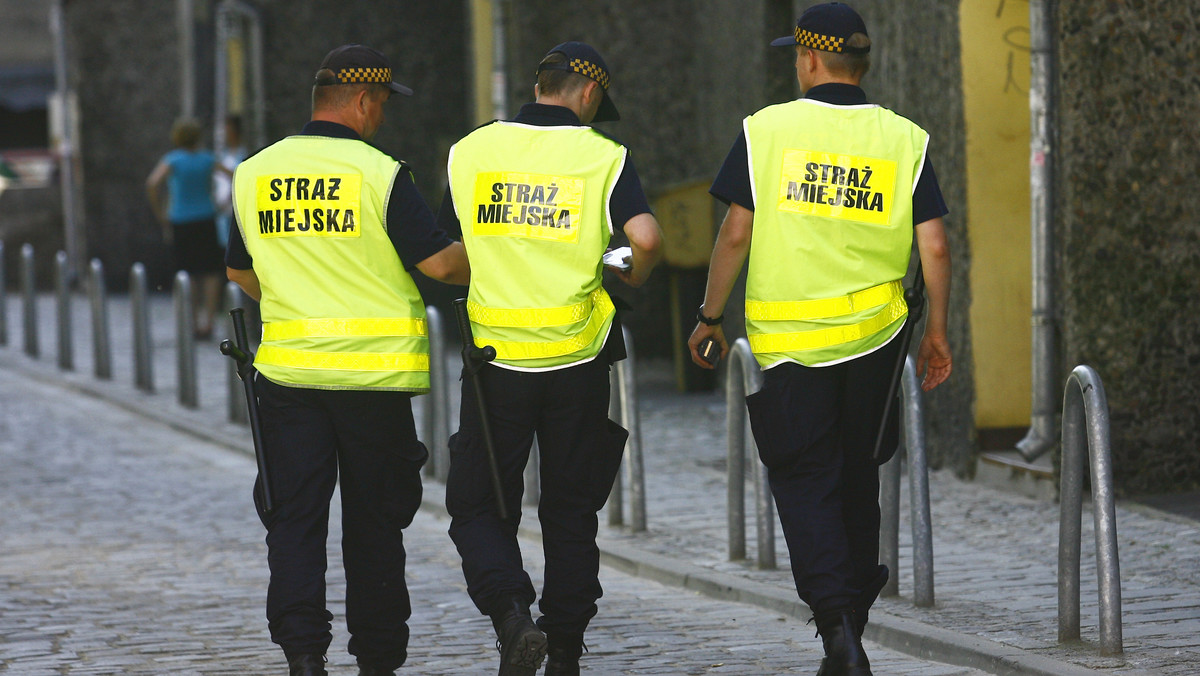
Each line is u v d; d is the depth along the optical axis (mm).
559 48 18125
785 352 17750
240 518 33312
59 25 94625
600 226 17656
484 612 17281
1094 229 30359
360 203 17656
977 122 34188
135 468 39969
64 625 23719
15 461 40938
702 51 54969
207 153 66875
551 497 18047
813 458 17812
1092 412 19453
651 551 28219
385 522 18141
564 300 17547
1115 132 30250
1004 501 31906
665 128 56125
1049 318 31594
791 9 46938
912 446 23203
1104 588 19406
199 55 85188
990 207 34312
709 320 18438
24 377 58406
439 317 36469
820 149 17703
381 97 18344
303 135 18094
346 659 21609
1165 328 30625
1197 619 21469
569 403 17734
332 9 70125
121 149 95375
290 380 17547
